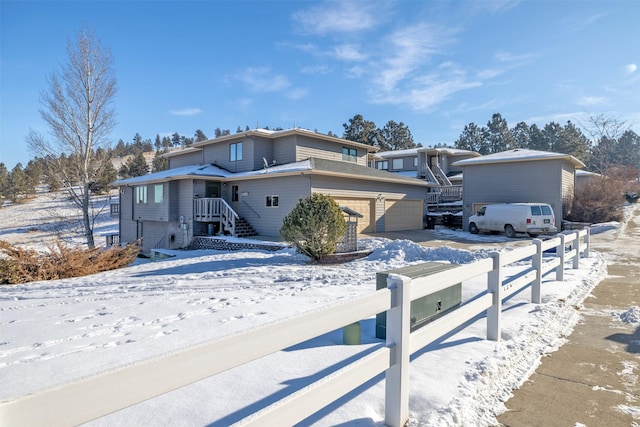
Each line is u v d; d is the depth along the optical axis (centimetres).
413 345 242
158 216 2134
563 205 1988
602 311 507
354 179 1858
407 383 236
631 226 1845
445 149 3077
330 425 228
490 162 2064
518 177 2031
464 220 2198
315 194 1117
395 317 229
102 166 2227
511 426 245
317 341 386
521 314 471
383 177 1967
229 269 980
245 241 1606
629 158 5197
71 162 2170
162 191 2100
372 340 387
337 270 912
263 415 145
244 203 1945
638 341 398
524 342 378
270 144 2167
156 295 669
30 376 312
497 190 2097
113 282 870
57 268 1073
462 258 1030
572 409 266
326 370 311
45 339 420
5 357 363
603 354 365
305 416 164
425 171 3067
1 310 610
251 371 311
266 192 1834
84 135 2138
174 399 266
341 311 191
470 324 434
